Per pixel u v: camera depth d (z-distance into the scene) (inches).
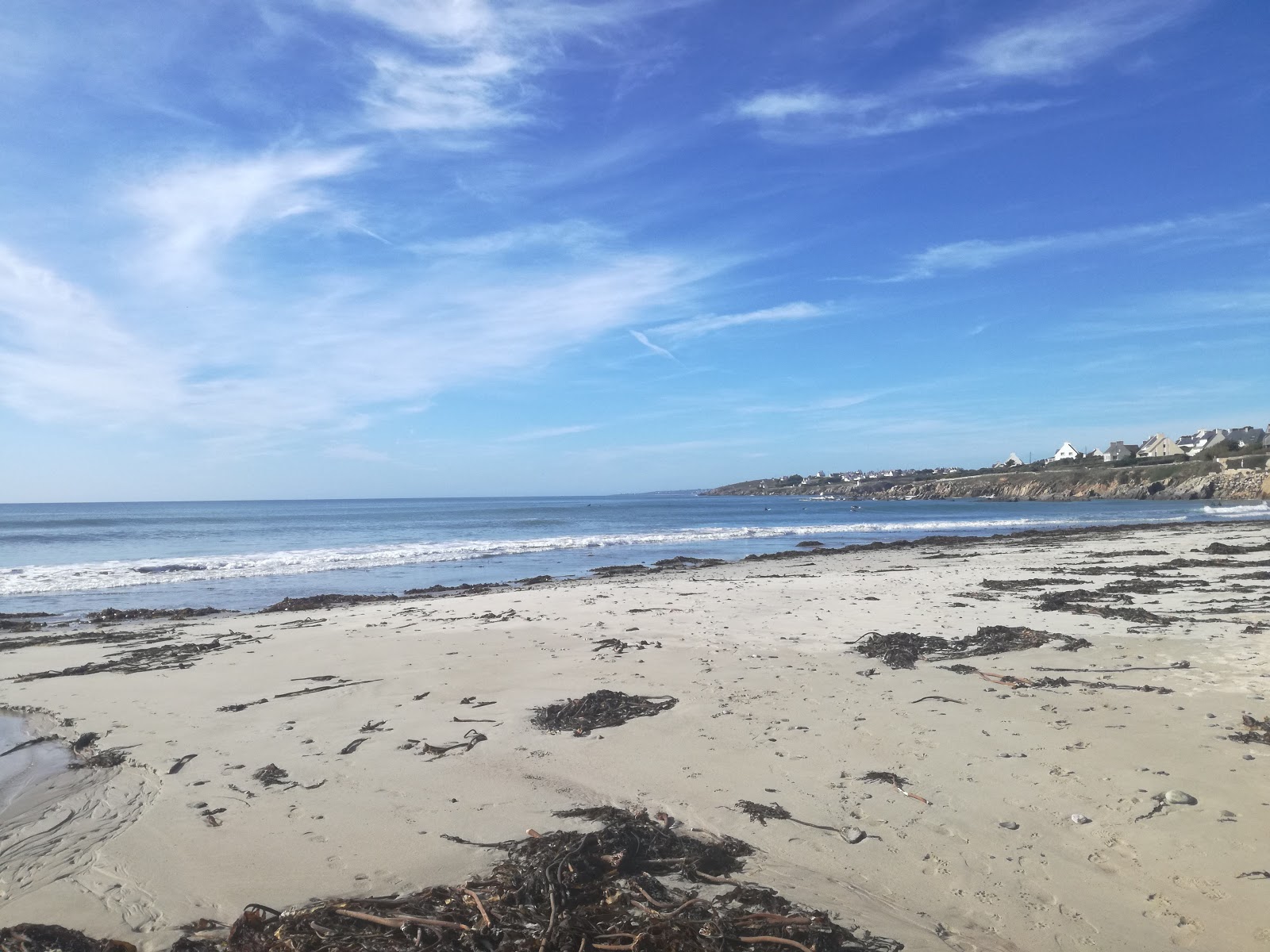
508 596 634.2
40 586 803.4
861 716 272.1
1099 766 217.2
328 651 415.8
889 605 531.5
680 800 203.0
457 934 140.6
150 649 439.5
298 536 1672.0
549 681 335.3
